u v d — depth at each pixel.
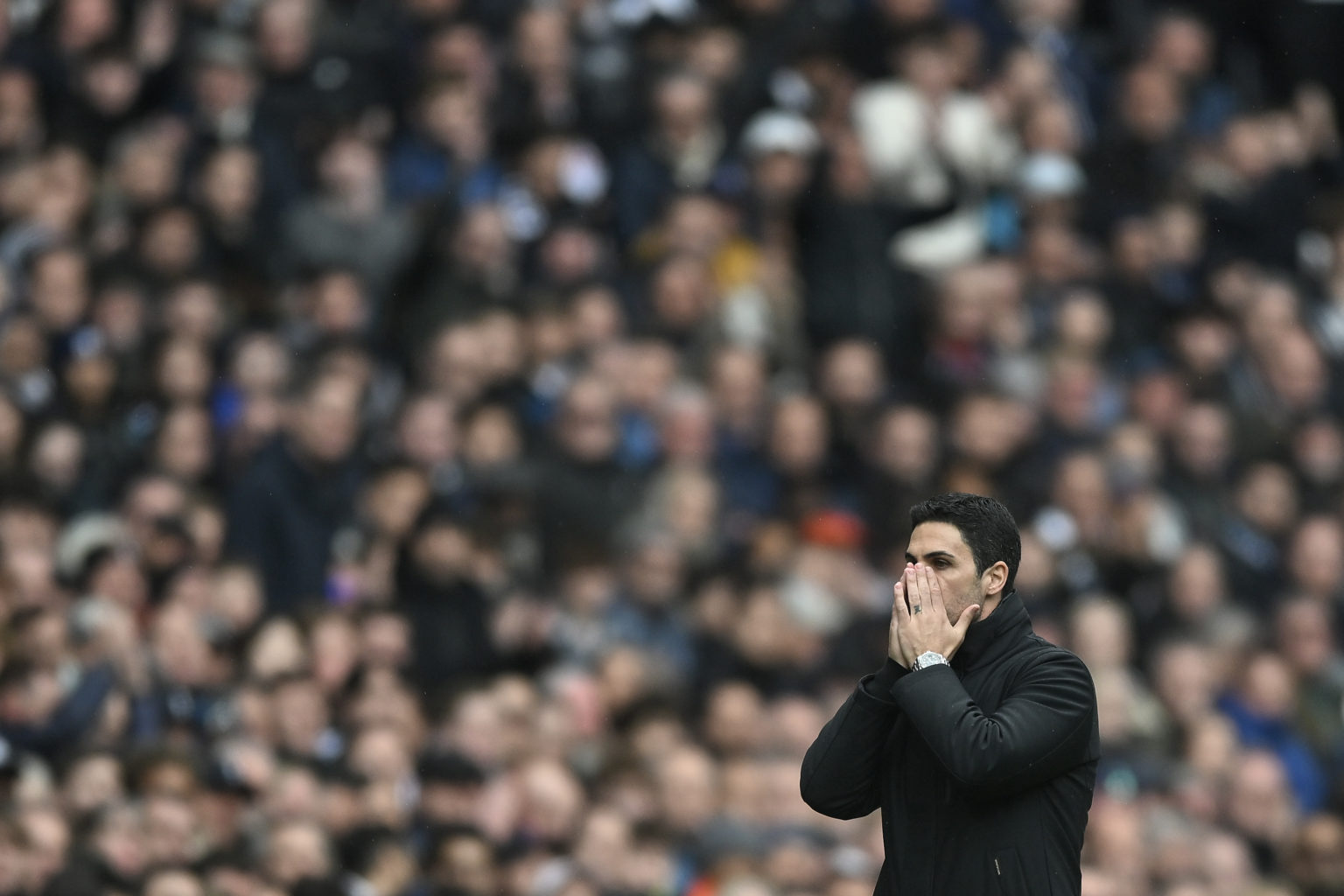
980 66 58.66
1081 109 59.88
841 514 47.16
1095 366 52.69
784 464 48.09
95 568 39.69
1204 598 47.47
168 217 48.84
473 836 34.25
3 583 38.94
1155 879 38.66
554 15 53.41
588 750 38.50
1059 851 18.50
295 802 34.12
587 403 45.88
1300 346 54.06
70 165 50.75
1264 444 52.75
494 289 49.44
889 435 48.28
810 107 55.44
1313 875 38.69
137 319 47.19
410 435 44.62
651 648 42.59
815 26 56.62
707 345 50.31
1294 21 63.94
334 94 52.56
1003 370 51.50
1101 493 48.38
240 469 44.56
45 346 46.22
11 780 34.06
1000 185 55.88
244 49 52.44
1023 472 48.97
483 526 43.44
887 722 18.81
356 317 48.06
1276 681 44.88
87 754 33.59
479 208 49.38
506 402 46.94
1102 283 55.34
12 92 52.25
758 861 34.88
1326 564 50.06
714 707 39.66
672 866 35.41
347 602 42.28
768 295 51.62
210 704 37.44
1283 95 63.75
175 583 40.22
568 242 50.16
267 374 45.88
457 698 37.78
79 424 45.25
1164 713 44.06
